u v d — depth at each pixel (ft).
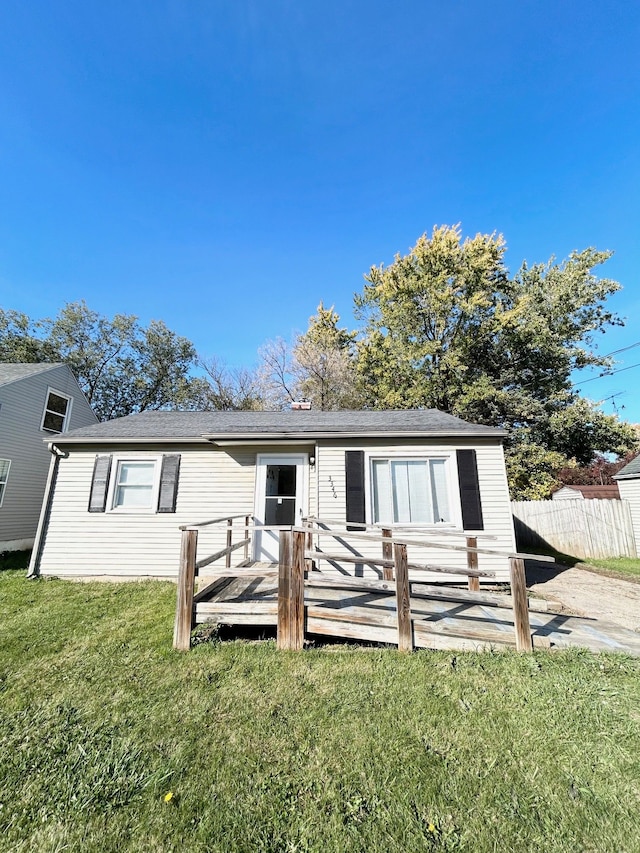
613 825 5.99
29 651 12.61
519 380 56.49
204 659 11.96
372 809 6.31
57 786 6.81
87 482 25.39
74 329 73.36
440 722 8.67
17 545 39.55
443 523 22.86
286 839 5.77
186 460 25.54
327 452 24.11
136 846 5.69
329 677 10.77
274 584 18.03
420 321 59.06
